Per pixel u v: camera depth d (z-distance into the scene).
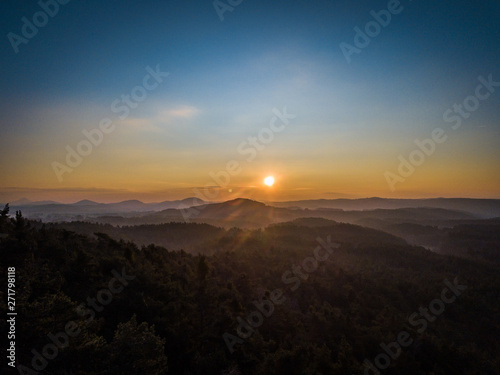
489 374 37.97
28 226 40.59
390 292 79.88
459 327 67.38
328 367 23.34
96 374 14.84
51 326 16.23
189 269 51.47
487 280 104.31
